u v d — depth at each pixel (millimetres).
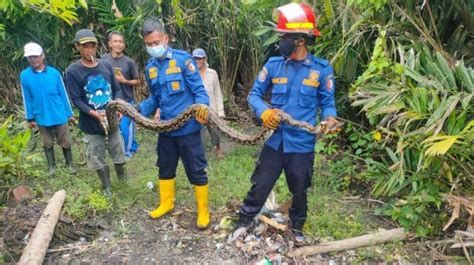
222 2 7543
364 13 4773
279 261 3725
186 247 3986
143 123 3953
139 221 4410
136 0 7770
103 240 4129
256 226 4035
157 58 3906
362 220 4387
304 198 3762
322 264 3752
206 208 4242
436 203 3920
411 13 4512
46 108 5309
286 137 3527
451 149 3723
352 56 5137
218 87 5992
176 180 5230
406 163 4262
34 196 4906
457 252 3783
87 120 4586
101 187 5070
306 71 3439
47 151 5477
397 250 3885
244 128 7516
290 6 3377
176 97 3979
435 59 4211
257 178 3746
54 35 7609
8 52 7895
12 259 3895
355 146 5301
